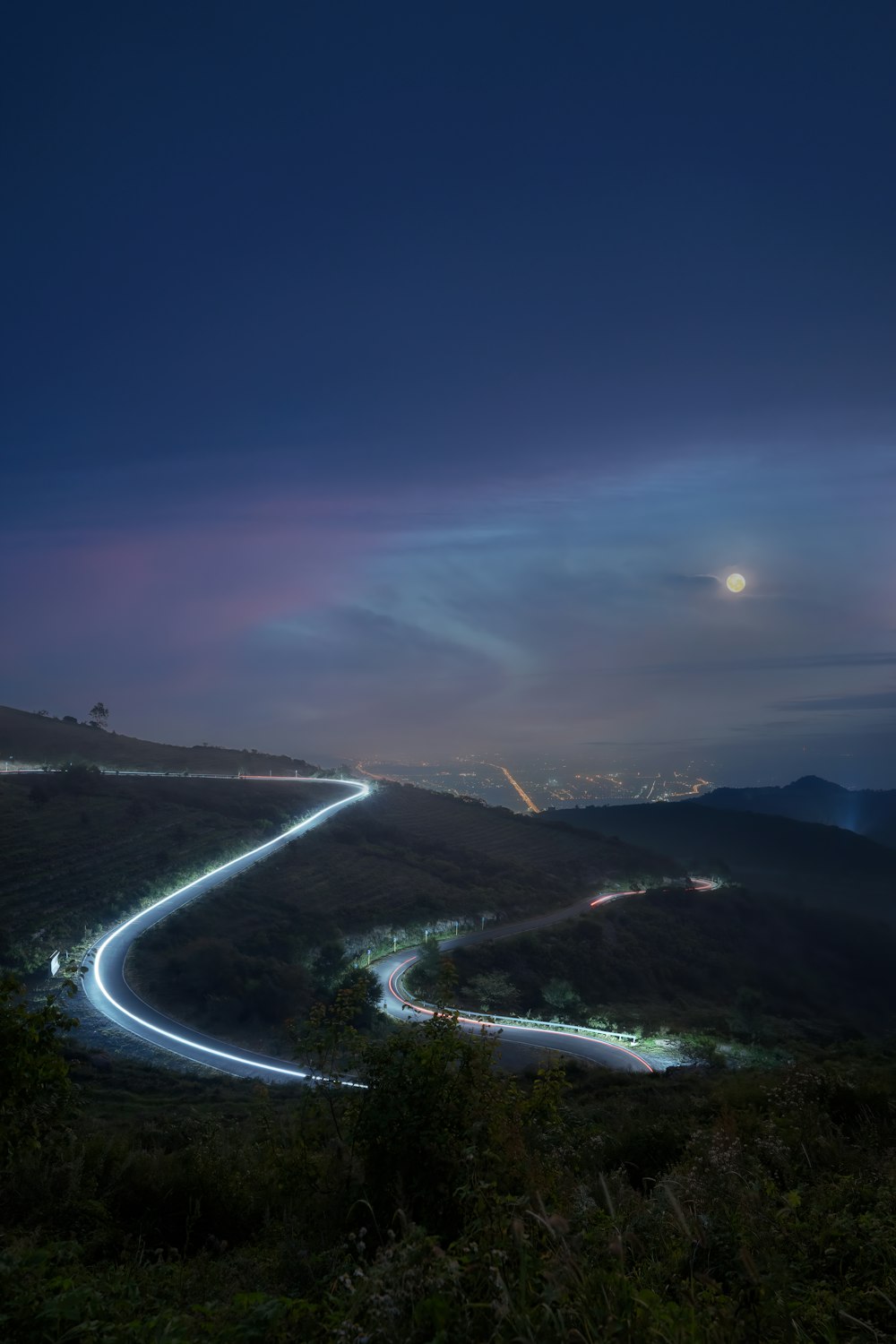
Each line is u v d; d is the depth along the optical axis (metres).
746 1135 8.17
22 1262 4.39
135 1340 3.54
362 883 96.62
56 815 96.44
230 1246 7.38
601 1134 9.29
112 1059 39.47
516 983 75.94
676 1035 57.62
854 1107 10.54
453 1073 6.73
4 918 67.56
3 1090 7.79
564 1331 2.98
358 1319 3.47
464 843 133.50
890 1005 97.94
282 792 135.88
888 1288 4.02
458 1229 5.57
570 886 119.75
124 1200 7.92
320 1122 8.53
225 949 63.75
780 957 105.06
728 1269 4.27
